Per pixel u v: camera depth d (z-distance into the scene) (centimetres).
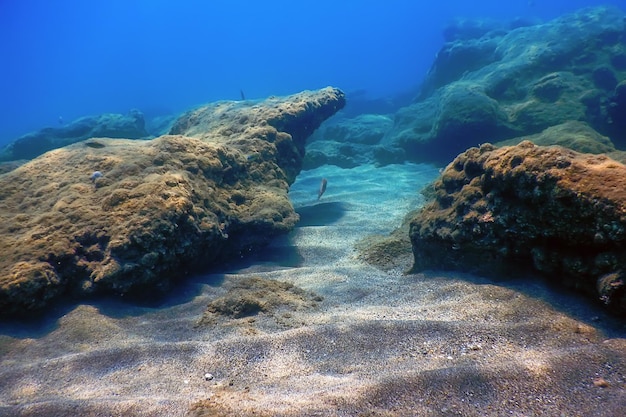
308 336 319
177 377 276
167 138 625
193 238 486
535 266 330
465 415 205
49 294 392
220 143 738
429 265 463
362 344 300
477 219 378
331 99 970
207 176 603
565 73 1258
